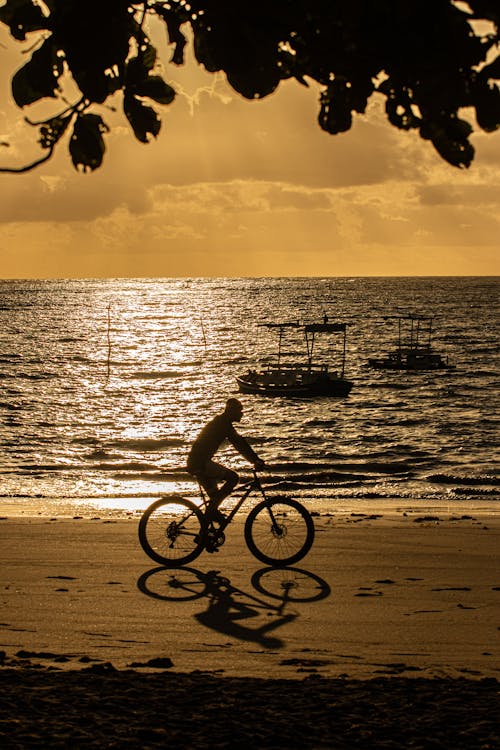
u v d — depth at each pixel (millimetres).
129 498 33250
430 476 39000
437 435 53938
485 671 10328
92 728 7488
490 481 37688
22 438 53125
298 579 15023
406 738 7391
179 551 15758
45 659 10602
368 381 88125
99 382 87438
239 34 4031
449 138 4039
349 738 7391
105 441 52375
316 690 8992
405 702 8523
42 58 4258
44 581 14812
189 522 15773
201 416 64312
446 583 14984
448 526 20891
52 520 21984
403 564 16422
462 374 94062
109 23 4203
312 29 4047
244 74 4102
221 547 17500
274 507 15875
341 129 4332
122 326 178375
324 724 7770
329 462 44406
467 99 3854
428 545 18297
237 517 23891
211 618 12625
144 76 4418
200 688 8984
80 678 9258
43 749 6871
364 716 8062
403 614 12977
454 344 132500
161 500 15602
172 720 7824
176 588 14312
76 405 69938
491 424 58594
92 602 13422
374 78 4086
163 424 60156
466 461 44719
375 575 15477
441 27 3719
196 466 15344
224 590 14203
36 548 17688
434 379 89625
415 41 3770
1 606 13195
